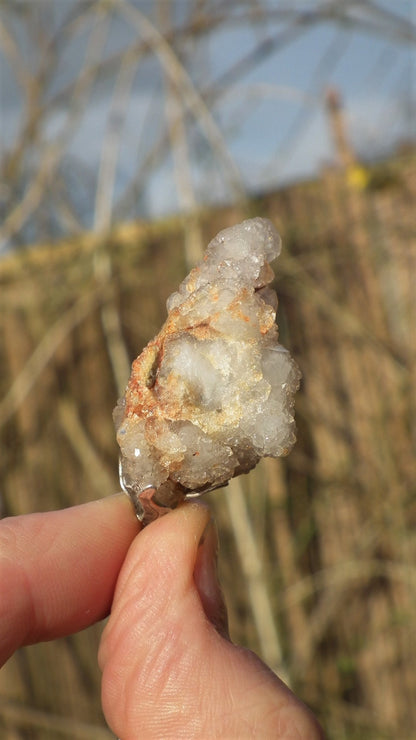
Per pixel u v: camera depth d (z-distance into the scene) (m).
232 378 0.16
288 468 0.35
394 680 0.35
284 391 0.16
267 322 0.16
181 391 0.16
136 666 0.16
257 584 0.31
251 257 0.16
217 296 0.16
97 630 0.35
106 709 0.17
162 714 0.16
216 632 0.16
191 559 0.17
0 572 0.17
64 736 0.34
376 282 0.36
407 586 0.35
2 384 0.35
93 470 0.34
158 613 0.16
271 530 0.35
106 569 0.18
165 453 0.16
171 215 0.34
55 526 0.18
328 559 0.35
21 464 0.35
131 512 0.18
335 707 0.33
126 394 0.16
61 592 0.18
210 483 0.16
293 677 0.33
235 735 0.16
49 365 0.35
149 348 0.16
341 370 0.36
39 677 0.35
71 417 0.35
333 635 0.35
